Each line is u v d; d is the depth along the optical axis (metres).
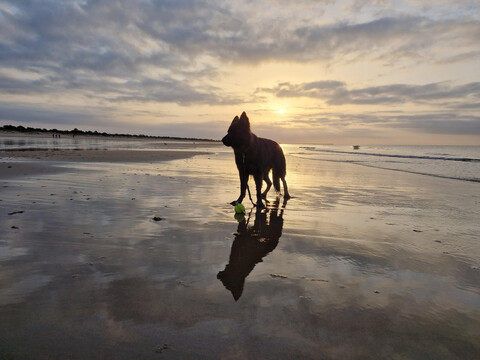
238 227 4.16
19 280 2.37
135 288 2.30
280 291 2.34
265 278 2.57
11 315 1.89
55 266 2.65
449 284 2.57
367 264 2.96
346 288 2.44
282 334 1.80
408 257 3.18
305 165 17.50
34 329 1.76
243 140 5.49
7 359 1.51
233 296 2.23
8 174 8.80
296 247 3.40
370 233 4.05
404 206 6.04
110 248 3.14
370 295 2.34
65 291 2.22
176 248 3.22
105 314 1.94
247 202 6.09
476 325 1.97
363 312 2.08
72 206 5.00
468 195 7.55
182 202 5.69
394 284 2.54
